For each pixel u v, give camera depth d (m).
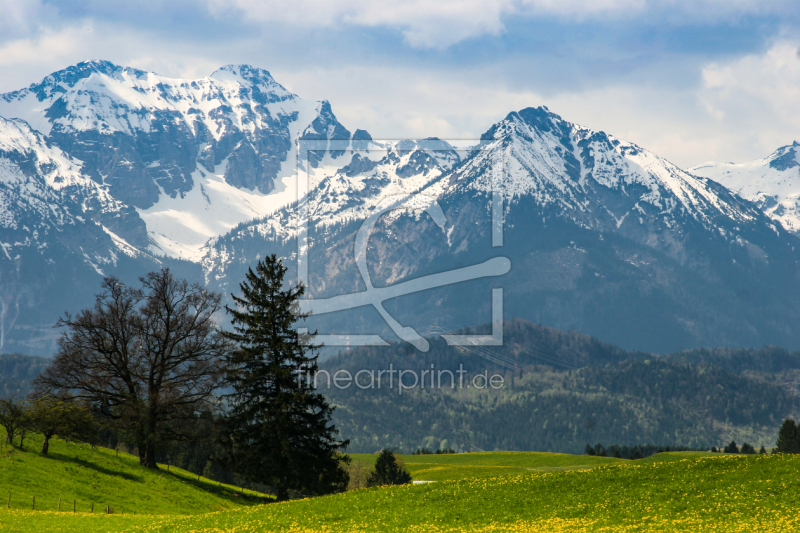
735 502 33.22
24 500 43.44
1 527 36.00
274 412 51.25
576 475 40.75
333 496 42.78
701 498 34.38
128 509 46.78
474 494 39.12
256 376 51.59
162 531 36.72
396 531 33.81
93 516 40.94
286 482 51.88
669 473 38.78
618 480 38.62
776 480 35.25
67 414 54.88
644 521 32.09
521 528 32.44
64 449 57.81
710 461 40.09
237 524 37.53
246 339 53.03
